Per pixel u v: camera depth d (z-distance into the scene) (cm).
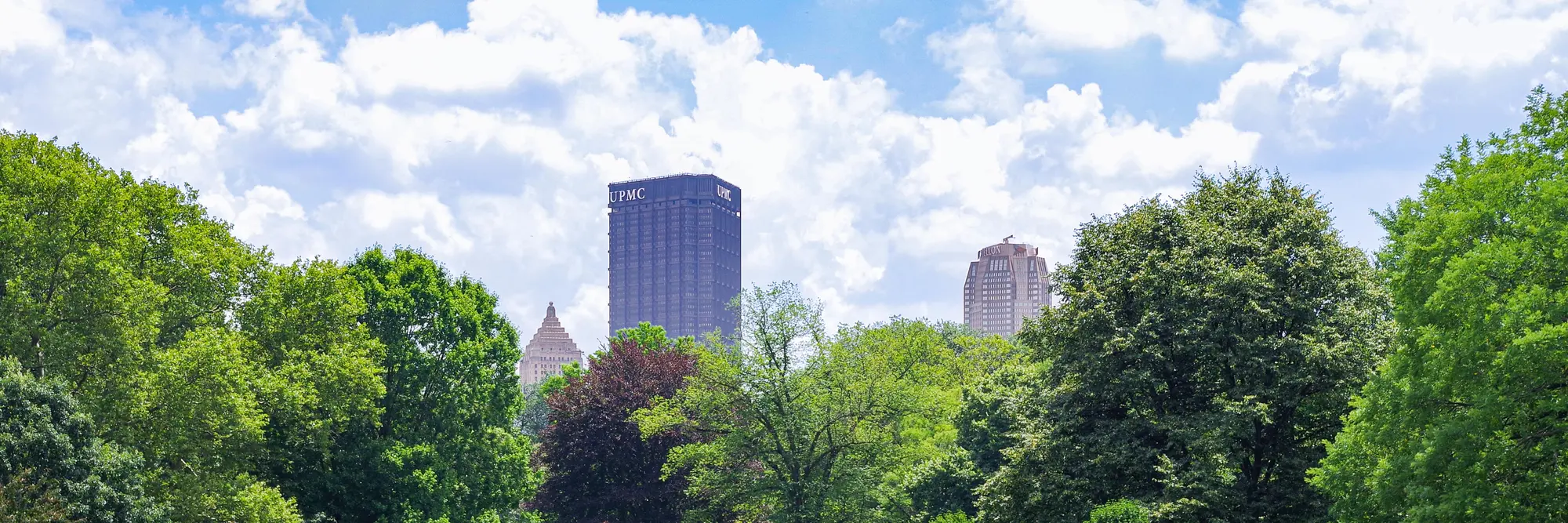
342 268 4006
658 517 5388
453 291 5066
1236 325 3391
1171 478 3169
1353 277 3434
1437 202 2567
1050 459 3606
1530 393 2233
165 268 3359
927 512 4966
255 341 3641
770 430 4634
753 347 4650
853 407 4606
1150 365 3488
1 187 2997
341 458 4266
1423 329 2438
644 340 6769
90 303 2934
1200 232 3581
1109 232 3906
